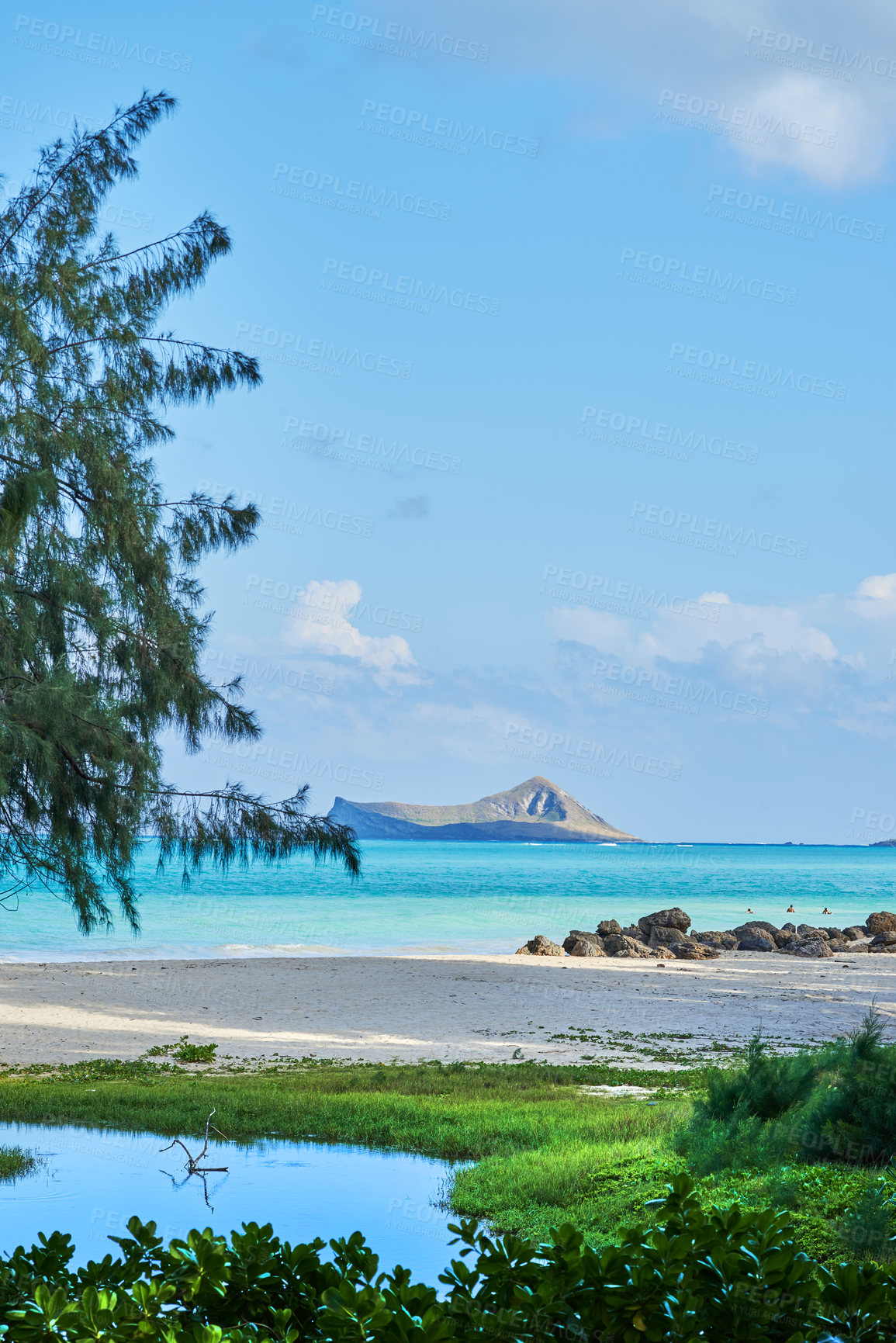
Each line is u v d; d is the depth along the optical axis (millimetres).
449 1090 14016
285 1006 23266
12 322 14484
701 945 40688
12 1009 21594
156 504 16328
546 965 32438
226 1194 8398
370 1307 3207
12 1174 8945
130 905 14492
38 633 13953
